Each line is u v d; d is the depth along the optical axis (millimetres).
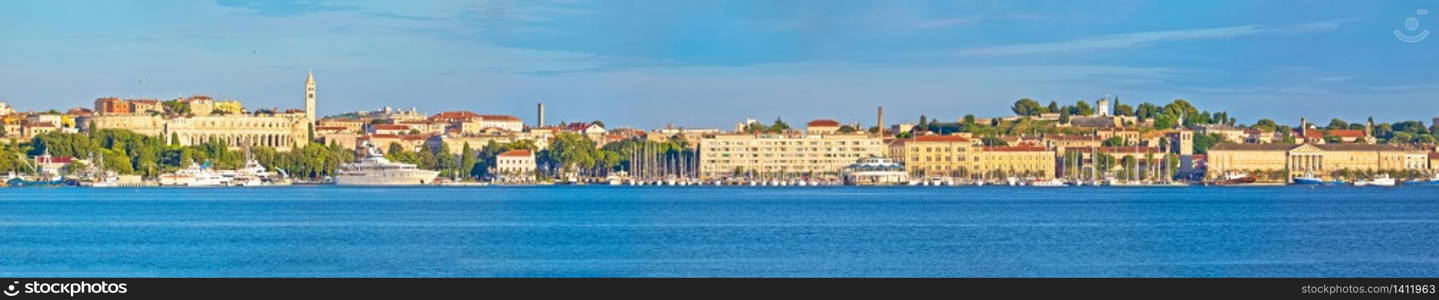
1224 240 190500
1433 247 177250
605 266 155500
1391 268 151625
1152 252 171500
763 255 167875
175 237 199375
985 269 151875
